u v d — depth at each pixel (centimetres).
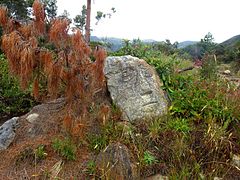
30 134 347
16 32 262
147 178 285
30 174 299
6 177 301
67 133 322
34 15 266
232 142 315
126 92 364
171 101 373
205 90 376
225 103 350
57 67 258
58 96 384
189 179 279
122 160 289
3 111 442
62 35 261
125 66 377
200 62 555
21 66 253
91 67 273
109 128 327
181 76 409
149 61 427
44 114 367
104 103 363
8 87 451
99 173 287
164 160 300
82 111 289
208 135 312
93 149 312
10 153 329
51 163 306
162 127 330
